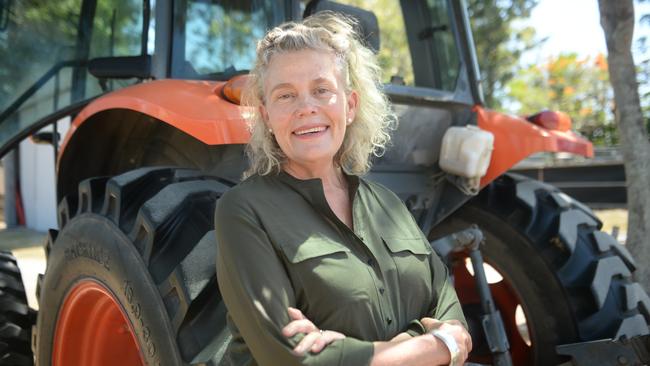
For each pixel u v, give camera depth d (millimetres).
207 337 1677
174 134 2504
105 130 2588
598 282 2438
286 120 1503
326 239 1451
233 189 1486
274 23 2373
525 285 2641
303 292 1402
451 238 2113
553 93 17766
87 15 2736
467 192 2637
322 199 1488
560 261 2576
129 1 2582
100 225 2047
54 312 2268
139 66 2412
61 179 2723
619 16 3471
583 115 17656
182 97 2012
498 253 2738
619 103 3572
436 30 2969
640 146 3529
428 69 2930
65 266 2193
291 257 1394
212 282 1712
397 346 1365
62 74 2822
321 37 1556
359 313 1407
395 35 2855
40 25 2809
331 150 1545
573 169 12414
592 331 2412
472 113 2912
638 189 3529
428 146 2771
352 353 1312
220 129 1862
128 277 1855
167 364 1688
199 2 2475
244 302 1339
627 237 3596
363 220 1569
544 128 2855
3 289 2896
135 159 2725
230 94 1982
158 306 1753
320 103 1515
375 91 1712
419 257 1616
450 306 1635
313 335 1312
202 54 2467
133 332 1860
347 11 2379
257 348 1323
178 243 1854
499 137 2775
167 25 2428
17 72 2896
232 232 1400
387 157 2605
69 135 2510
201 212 1917
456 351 1421
